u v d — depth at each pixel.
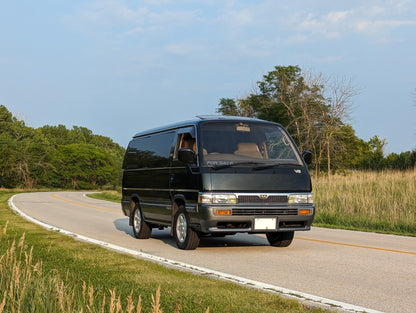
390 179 24.58
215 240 11.81
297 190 9.70
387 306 5.45
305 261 8.58
